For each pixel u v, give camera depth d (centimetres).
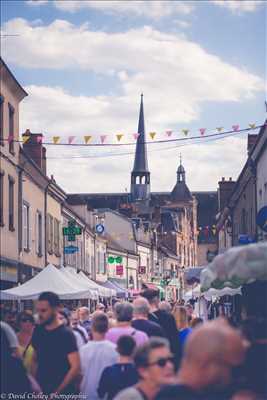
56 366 855
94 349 901
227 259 888
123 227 7462
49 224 3569
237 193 4059
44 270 1961
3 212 2584
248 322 734
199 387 397
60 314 1144
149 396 588
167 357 592
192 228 12419
